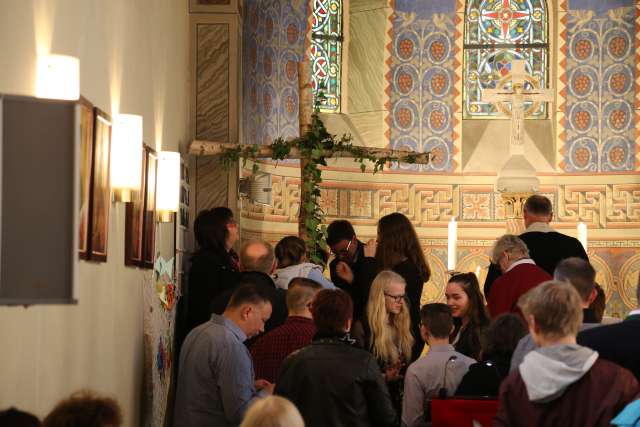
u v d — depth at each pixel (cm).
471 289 761
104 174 594
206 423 638
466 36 1576
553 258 827
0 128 347
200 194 1150
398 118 1544
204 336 644
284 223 1377
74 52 534
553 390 439
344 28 1530
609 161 1534
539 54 1576
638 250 1511
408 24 1554
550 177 1539
